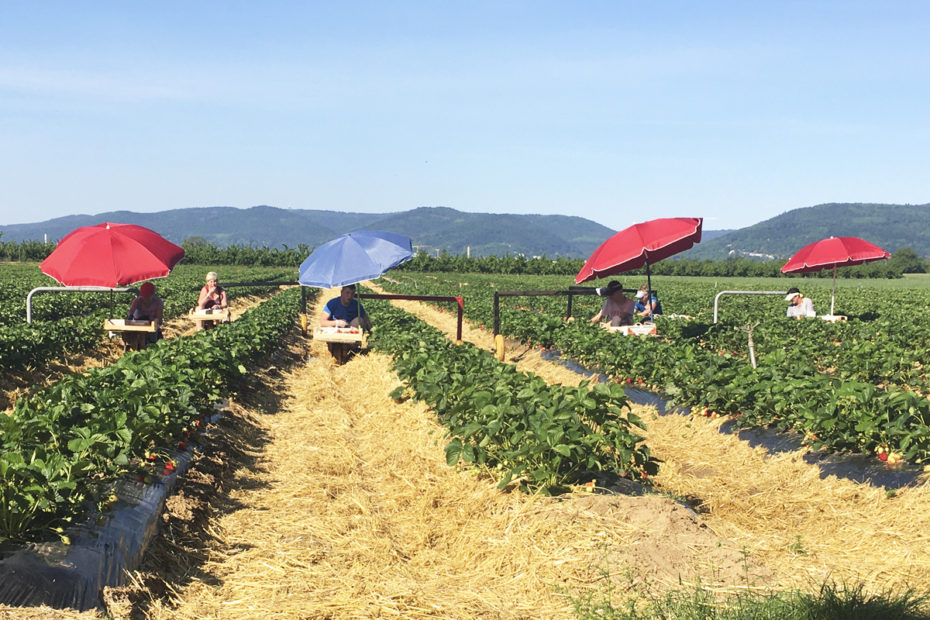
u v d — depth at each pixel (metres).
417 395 9.42
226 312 16.58
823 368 13.77
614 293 15.47
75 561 4.72
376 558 5.61
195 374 9.23
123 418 6.31
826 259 18.83
